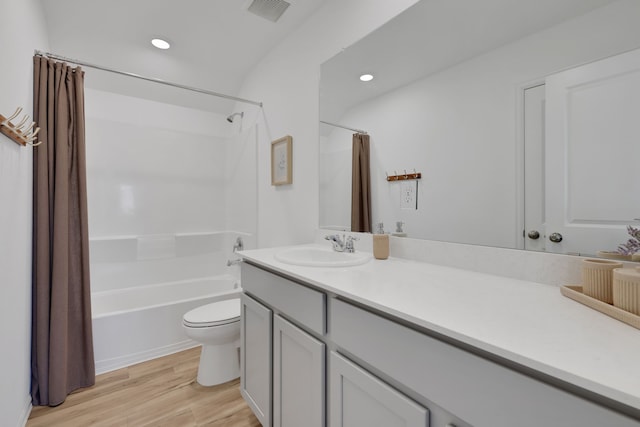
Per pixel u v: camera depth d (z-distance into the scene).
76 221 1.82
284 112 2.28
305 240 2.05
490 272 1.08
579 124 0.88
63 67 1.77
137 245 2.81
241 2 1.95
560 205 0.92
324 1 1.87
